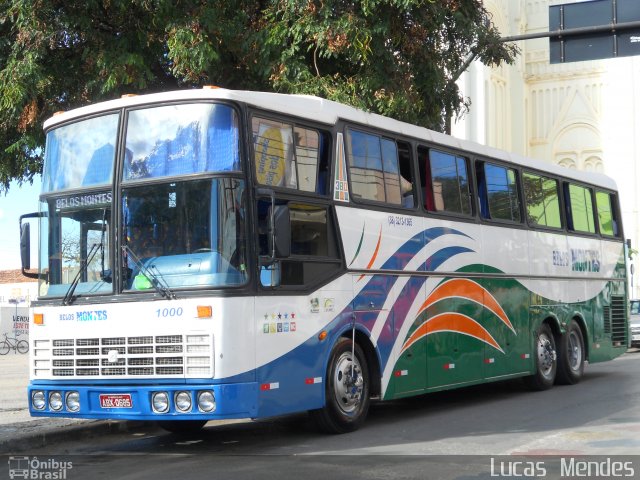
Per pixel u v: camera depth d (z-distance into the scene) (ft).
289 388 31.35
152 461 30.17
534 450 30.12
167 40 43.09
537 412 41.14
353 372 35.32
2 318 104.27
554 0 175.22
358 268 35.58
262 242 30.76
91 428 36.63
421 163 41.34
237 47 44.37
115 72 42.11
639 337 98.84
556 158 175.94
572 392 50.24
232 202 29.94
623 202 170.09
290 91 43.06
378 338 36.55
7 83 41.22
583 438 32.55
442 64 48.73
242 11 44.96
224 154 30.32
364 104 42.47
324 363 33.35
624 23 59.93
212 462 29.37
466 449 30.66
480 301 44.88
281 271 31.48
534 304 50.65
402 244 38.68
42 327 32.24
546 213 53.31
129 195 31.14
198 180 30.22
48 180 33.42
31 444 34.09
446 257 42.01
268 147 31.73
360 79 43.86
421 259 39.96
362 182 36.63
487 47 52.44
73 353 31.32
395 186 38.88
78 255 31.89
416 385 39.04
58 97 44.96
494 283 46.42
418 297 39.55
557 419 38.24
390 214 38.11
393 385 37.40
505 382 57.21
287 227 30.42
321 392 33.17
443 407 44.73
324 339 33.37
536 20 177.37
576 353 55.88
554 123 176.04
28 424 36.94
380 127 38.24
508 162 49.26
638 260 167.43
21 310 106.22
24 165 47.93
